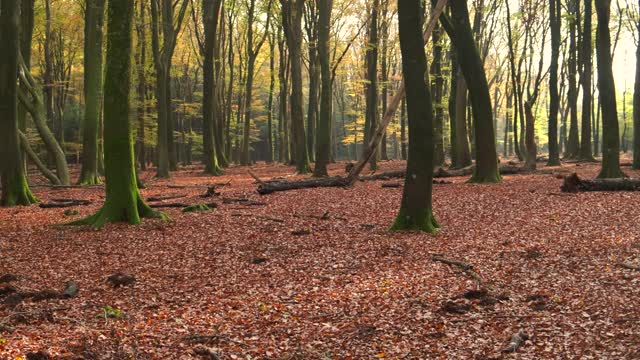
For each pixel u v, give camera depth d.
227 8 39.66
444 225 12.49
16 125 18.28
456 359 5.60
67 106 53.34
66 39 43.25
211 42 30.80
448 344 5.99
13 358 5.61
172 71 39.91
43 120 24.39
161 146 30.08
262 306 7.52
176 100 45.84
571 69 37.56
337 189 19.86
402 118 46.78
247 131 43.97
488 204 14.80
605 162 18.62
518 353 5.62
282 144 51.91
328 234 12.03
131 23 13.87
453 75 27.75
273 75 46.25
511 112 52.25
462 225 12.38
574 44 34.66
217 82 41.31
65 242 11.88
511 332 6.20
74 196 20.98
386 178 24.14
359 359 5.73
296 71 29.88
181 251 10.95
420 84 11.52
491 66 50.38
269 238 11.84
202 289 8.48
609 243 9.78
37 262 10.31
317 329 6.62
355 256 10.04
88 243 11.73
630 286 7.34
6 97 17.84
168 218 14.27
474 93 19.89
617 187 15.73
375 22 30.05
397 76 43.56
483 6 30.64
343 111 62.41
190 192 21.59
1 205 18.00
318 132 26.02
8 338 6.29
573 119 36.59
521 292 7.58
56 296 8.16
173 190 22.62
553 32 28.64
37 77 41.09
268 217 14.06
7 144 18.03
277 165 45.34
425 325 6.57
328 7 26.02
